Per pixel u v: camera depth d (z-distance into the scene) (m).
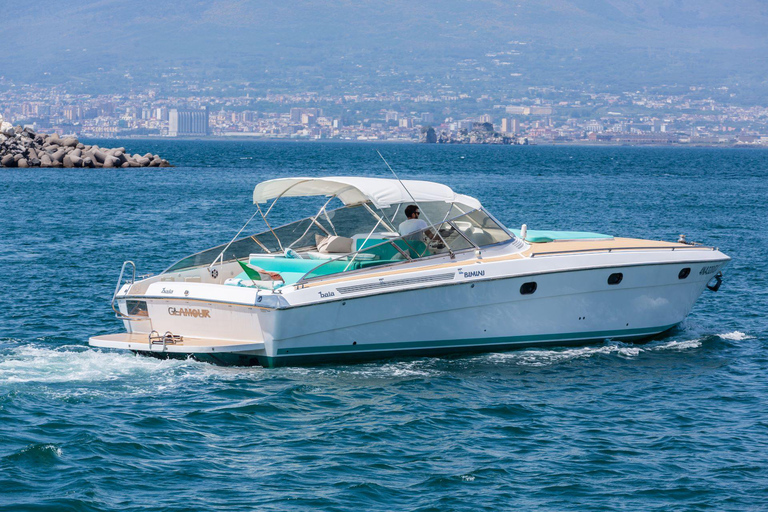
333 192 34.16
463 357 32.03
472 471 22.08
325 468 22.06
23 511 19.11
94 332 35.72
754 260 58.06
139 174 169.88
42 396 26.42
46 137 198.38
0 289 44.66
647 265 33.62
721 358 33.06
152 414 25.39
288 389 27.81
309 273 29.61
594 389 28.92
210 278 32.50
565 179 175.75
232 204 102.19
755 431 25.27
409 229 31.17
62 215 85.38
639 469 22.42
